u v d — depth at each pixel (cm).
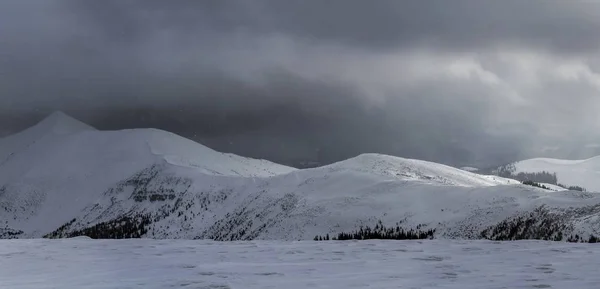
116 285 2086
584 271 2378
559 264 2608
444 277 2244
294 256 2962
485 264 2627
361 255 2998
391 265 2611
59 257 2936
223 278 2233
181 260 2802
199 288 2027
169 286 2062
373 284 2092
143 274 2342
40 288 2047
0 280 2234
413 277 2252
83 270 2470
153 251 3219
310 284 2098
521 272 2364
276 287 2036
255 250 3262
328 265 2611
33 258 2895
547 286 2016
